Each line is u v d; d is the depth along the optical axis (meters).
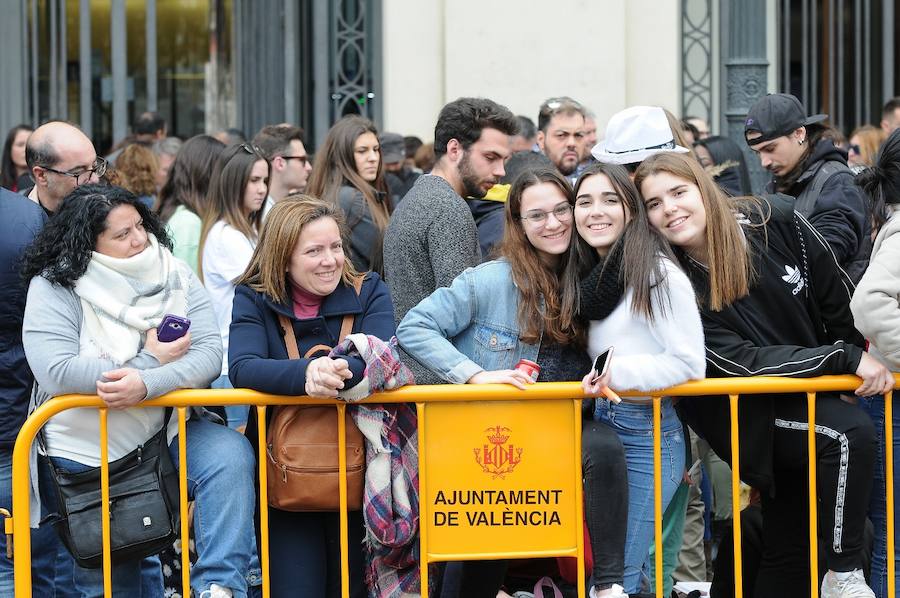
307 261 3.89
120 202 3.84
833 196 5.08
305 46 9.36
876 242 4.03
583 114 6.27
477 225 5.11
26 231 4.09
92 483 3.82
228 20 9.55
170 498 3.88
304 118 9.42
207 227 5.52
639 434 4.01
